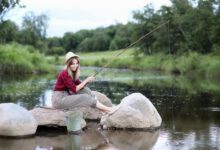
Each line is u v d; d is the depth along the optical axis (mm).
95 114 10133
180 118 10180
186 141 7641
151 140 7770
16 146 7305
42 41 64312
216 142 7531
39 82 23656
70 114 8500
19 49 39188
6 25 37781
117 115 8883
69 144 7484
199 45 43312
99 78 28141
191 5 48094
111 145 7406
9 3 36344
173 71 39500
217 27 41344
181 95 15828
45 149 7113
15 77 29297
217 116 10453
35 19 63469
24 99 14148
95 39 77938
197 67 36406
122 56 56000
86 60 57219
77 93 8469
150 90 18062
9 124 7996
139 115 8875
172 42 47438
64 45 79688
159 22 52375
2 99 14109
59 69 41406
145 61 47875
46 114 8828
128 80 25906
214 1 45000
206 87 20094
